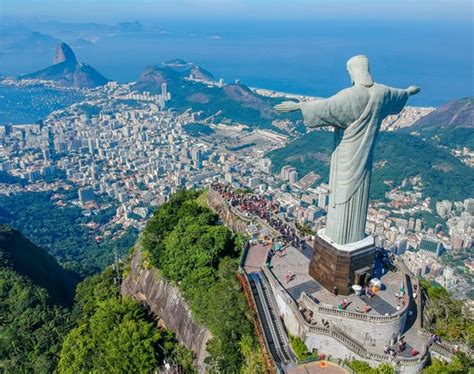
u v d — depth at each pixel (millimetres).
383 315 51031
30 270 127625
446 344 52438
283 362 50250
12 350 86812
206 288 61625
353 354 49375
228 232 69375
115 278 96312
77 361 63906
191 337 60062
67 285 139125
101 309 69688
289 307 53812
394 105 53656
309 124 52250
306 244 69812
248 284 57469
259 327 53031
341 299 55438
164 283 70125
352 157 52969
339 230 55438
